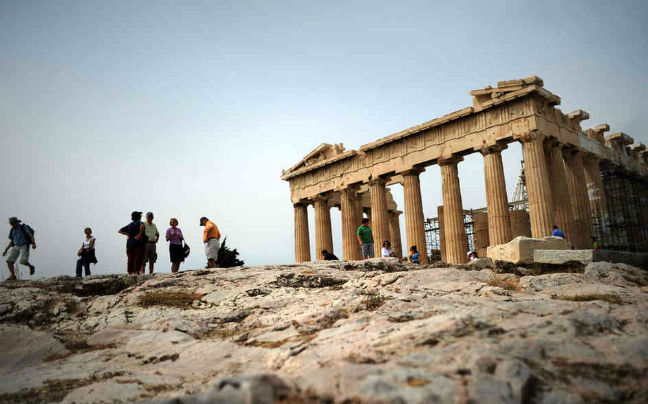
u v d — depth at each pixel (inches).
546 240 770.8
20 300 534.0
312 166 1886.1
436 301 403.9
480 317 287.1
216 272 665.0
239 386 180.2
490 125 1331.2
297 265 725.9
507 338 243.1
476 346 225.0
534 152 1224.8
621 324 286.5
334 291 531.8
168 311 488.7
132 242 722.2
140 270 727.1
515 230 1638.8
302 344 309.0
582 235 1349.7
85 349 387.5
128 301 534.9
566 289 465.1
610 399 187.6
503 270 676.1
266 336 357.4
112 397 257.4
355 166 1739.7
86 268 811.4
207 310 494.9
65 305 531.5
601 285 458.0
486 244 1717.5
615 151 1649.9
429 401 170.4
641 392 191.6
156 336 393.1
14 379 305.3
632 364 216.4
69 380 297.1
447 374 194.7
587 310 305.9
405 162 1552.7
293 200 1999.3
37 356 373.7
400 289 484.1
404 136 1545.3
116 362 341.1
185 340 381.7
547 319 273.0
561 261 695.7
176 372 301.6
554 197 1294.3
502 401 173.6
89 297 566.9
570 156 1408.7
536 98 1274.6
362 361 229.8
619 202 1681.8
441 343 240.4
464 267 673.6
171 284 598.2
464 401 171.5
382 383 184.1
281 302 492.1
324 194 1898.4
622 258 713.0
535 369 208.4
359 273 642.2
